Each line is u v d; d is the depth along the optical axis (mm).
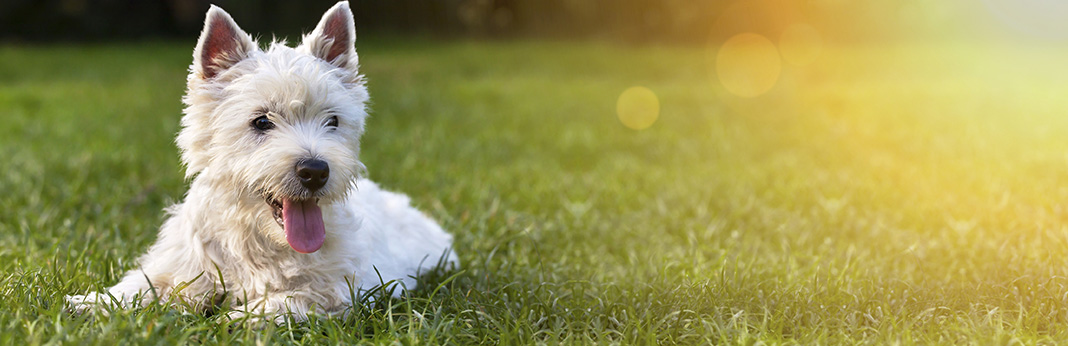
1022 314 3668
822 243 5363
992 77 20094
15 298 3520
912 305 3889
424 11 33125
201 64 3701
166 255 3852
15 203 6078
